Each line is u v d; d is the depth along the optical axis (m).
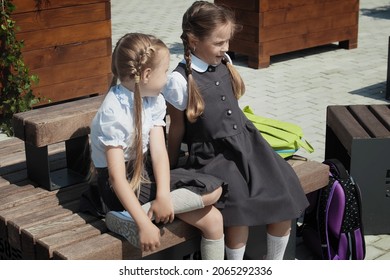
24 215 3.45
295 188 3.59
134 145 3.18
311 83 8.05
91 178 3.57
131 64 3.12
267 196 3.42
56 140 3.59
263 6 8.50
